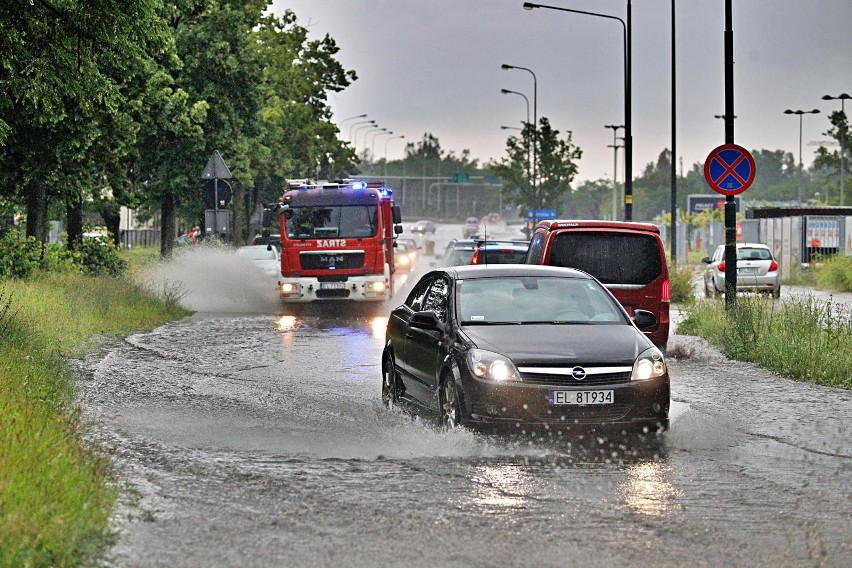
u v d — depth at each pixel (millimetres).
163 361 21016
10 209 42438
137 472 10945
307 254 35469
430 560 7980
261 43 66312
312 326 29953
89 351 22422
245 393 16812
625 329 13422
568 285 14352
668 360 21422
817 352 19250
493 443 12234
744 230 73125
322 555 8094
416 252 82375
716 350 23156
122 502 9602
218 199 36500
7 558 7371
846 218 60438
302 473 10938
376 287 35625
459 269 14891
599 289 14383
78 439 11352
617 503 9711
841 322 22406
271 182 84875
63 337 23281
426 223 183125
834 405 15586
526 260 22656
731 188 26000
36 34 19672
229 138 52875
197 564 7867
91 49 20172
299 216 35594
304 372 19562
